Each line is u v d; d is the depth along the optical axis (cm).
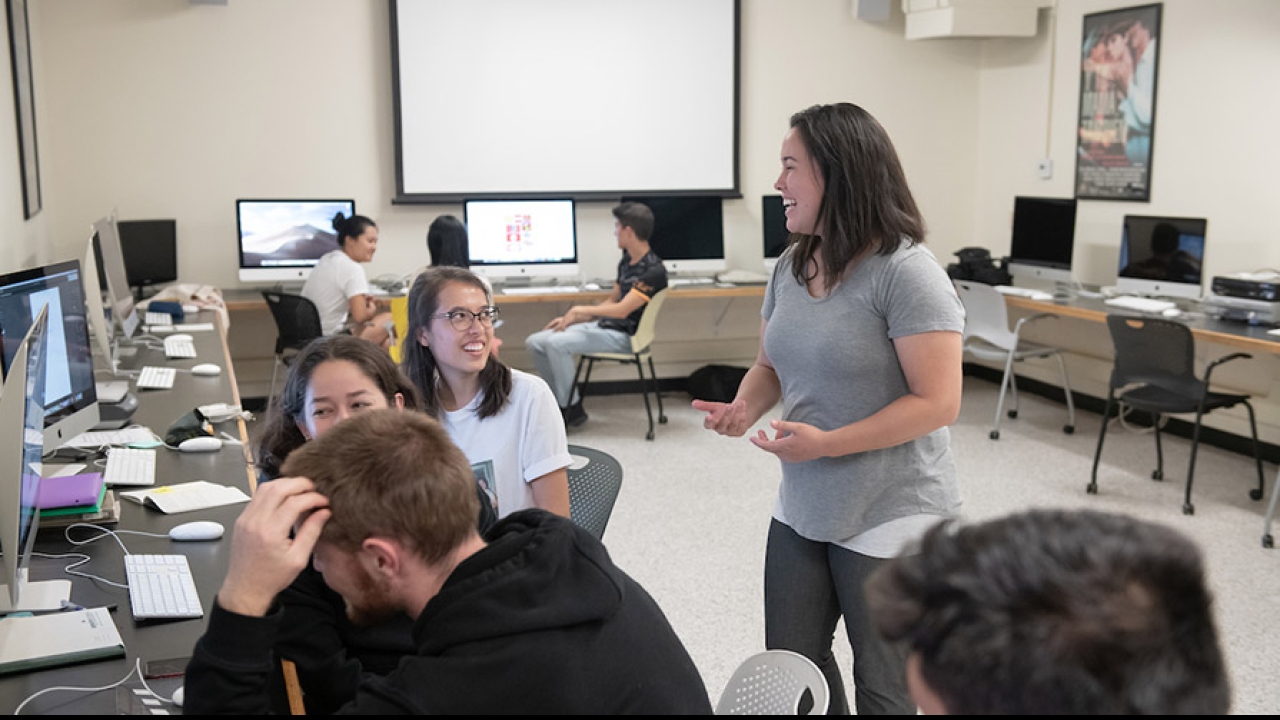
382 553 122
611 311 561
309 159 624
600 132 653
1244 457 529
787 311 210
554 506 219
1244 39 524
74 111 591
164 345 437
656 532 423
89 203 600
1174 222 525
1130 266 552
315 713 149
